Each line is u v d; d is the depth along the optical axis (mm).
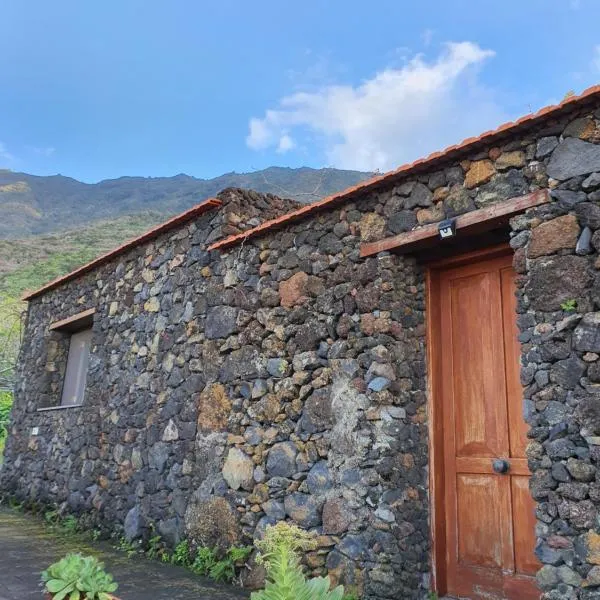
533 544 3385
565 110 3139
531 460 3002
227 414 4969
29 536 6195
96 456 6773
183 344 5723
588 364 2885
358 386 3986
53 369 8734
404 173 3889
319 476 4098
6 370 15016
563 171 3141
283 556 1871
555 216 3127
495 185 3447
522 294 3225
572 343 2953
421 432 3938
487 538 3617
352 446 3939
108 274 7449
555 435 2920
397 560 3613
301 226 4680
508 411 3652
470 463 3783
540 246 3148
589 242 2979
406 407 3889
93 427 6969
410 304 4066
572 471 2834
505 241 3764
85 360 8422
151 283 6473
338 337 4230
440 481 3889
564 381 2943
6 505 8422
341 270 4273
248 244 5168
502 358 3748
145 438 5977
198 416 5289
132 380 6434
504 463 3564
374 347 3947
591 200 3021
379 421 3814
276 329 4699
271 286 4844
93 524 6418
